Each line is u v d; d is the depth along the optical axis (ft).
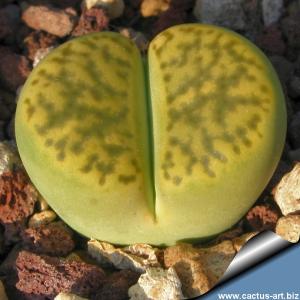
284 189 0.28
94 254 0.27
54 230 0.28
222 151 0.24
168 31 0.27
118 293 0.26
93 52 0.26
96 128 0.25
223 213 0.25
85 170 0.24
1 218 0.28
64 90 0.25
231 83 0.25
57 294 0.26
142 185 0.24
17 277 0.27
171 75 0.25
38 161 0.25
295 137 0.31
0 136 0.32
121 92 0.25
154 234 0.26
